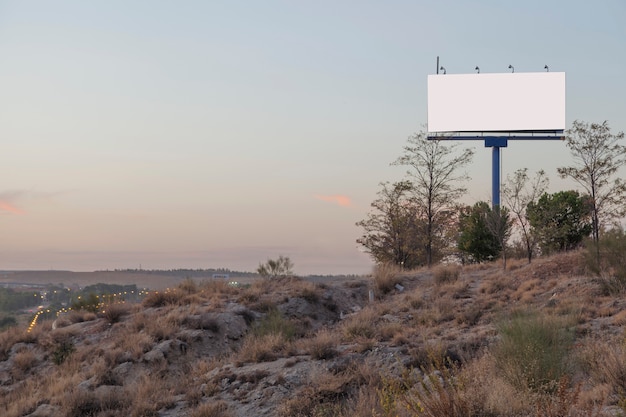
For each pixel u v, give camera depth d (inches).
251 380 609.9
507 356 475.8
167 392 633.6
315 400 531.5
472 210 1546.5
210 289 1094.4
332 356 641.0
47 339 901.8
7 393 753.6
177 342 814.5
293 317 986.1
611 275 877.2
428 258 1594.5
